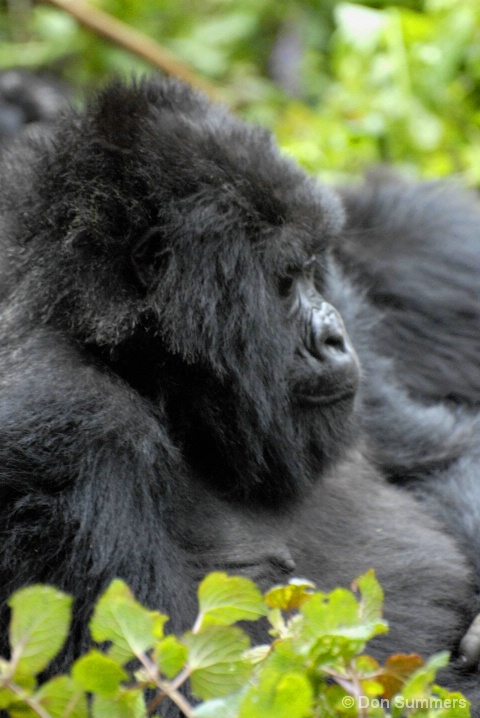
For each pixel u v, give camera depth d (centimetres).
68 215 871
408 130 1808
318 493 1004
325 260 986
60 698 536
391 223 1427
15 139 1024
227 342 872
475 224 1464
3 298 876
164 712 754
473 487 1118
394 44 1848
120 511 789
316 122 1900
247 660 578
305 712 509
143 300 860
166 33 2355
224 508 920
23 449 786
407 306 1356
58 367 823
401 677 594
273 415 897
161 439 844
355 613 578
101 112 915
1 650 762
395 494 1084
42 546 770
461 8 1855
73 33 2253
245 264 874
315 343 911
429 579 992
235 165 888
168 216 863
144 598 776
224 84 2252
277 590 632
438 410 1208
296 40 2323
